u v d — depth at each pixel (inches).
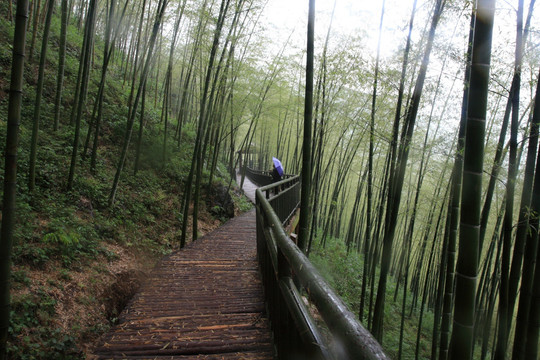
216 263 176.2
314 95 269.0
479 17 48.0
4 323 75.7
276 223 88.0
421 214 353.4
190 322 107.2
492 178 150.1
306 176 112.5
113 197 217.6
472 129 48.3
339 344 30.0
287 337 63.4
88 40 201.0
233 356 86.8
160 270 164.6
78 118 197.6
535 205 105.1
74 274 133.3
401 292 427.8
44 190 183.5
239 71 320.2
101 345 93.0
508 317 130.6
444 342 159.3
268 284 105.7
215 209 330.6
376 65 181.8
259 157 806.5
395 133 164.2
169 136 378.3
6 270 75.1
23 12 73.9
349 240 454.0
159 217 258.4
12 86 74.5
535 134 110.6
